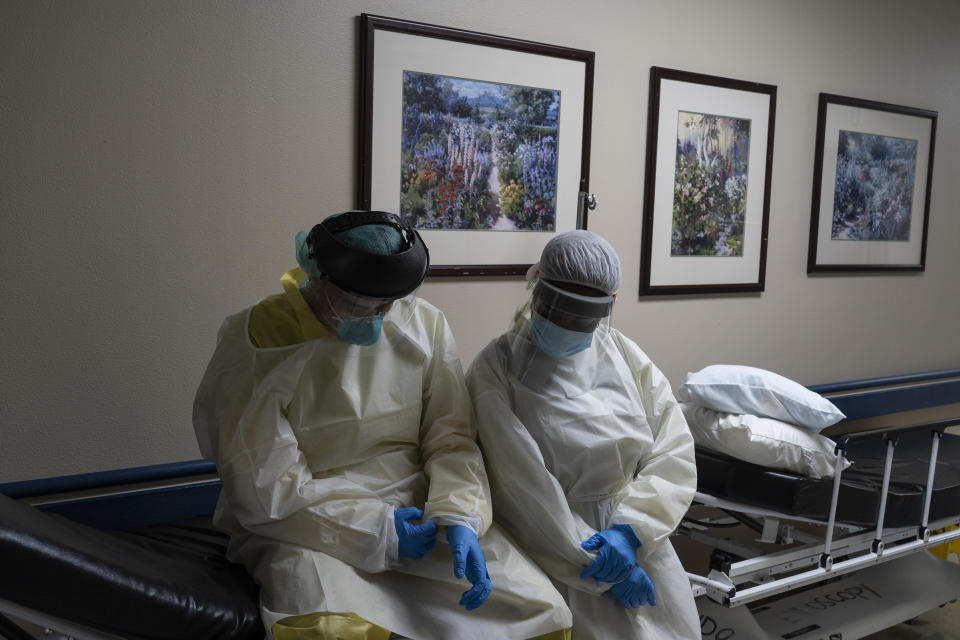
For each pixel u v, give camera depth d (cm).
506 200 260
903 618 261
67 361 201
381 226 150
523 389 179
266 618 143
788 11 323
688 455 185
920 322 397
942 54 379
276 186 223
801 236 343
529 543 174
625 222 290
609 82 279
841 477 240
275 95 220
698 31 298
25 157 191
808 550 228
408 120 239
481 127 252
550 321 173
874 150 360
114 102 199
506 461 172
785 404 229
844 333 367
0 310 192
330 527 151
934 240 394
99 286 203
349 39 229
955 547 324
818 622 247
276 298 165
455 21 245
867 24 349
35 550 118
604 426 177
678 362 313
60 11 191
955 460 282
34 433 200
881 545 235
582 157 273
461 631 153
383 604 150
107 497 209
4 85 187
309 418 159
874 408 374
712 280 315
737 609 238
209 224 215
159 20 202
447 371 175
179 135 208
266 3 216
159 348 213
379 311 154
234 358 158
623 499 177
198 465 220
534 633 155
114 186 202
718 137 307
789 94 329
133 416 212
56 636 168
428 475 168
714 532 329
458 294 257
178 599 133
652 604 172
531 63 258
